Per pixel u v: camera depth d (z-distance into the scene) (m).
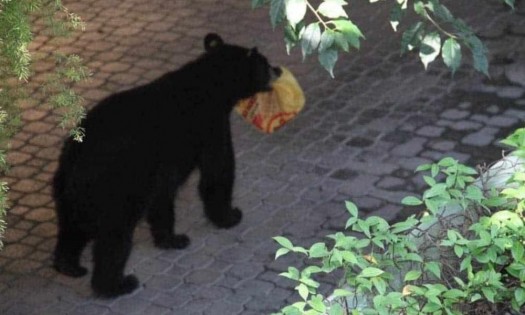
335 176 12.43
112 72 15.41
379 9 17.02
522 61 15.05
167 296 10.38
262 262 10.84
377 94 14.39
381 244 6.91
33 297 10.49
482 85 14.45
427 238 7.36
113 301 10.35
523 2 17.03
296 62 15.44
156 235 11.13
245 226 11.52
